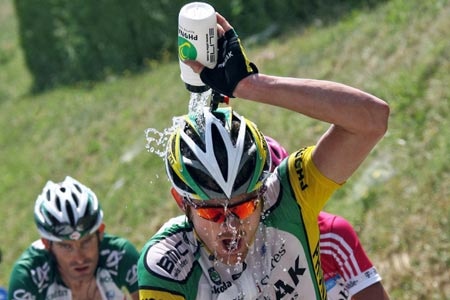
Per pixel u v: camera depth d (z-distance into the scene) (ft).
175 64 48.57
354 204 24.40
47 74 61.62
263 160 9.73
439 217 22.16
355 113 9.52
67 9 58.90
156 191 32.37
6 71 66.80
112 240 17.29
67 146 42.93
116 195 33.81
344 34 36.04
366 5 40.32
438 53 28.81
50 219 16.42
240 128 9.73
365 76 30.58
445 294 20.27
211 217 9.75
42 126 48.83
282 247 10.41
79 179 38.06
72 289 16.99
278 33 45.55
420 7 33.76
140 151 36.60
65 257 16.63
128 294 18.13
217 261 10.23
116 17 56.54
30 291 16.69
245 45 45.06
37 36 61.72
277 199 10.39
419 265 21.36
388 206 23.62
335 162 10.08
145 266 10.32
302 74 34.27
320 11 43.93
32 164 43.42
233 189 9.52
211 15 9.57
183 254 10.29
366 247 22.81
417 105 26.91
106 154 38.68
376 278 12.73
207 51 9.66
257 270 10.36
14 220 38.04
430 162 24.16
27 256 17.02
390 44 31.73
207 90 10.14
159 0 55.11
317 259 10.63
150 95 43.57
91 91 52.06
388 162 25.26
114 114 43.78
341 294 12.92
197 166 9.52
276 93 9.54
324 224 12.70
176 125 10.42
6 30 75.51
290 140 29.17
